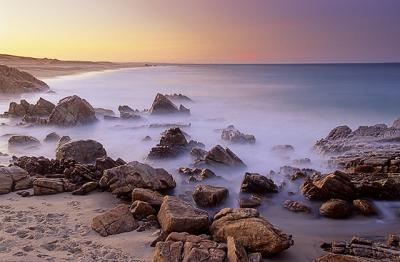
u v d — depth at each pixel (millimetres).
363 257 10258
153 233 11086
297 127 31719
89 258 9336
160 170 16094
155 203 12914
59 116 28750
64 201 13742
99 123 30609
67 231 11008
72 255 9461
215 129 29344
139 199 13242
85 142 19234
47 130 28031
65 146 18922
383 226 12977
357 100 50250
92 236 10766
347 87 72562
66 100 29656
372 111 40750
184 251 9203
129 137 26531
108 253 9680
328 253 10609
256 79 108750
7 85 50625
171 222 10852
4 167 15359
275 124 33062
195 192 14609
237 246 9422
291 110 41750
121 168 15188
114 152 22875
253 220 10844
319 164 19797
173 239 9922
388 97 53219
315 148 22797
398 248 10789
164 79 106375
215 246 9469
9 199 13727
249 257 9672
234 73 160125
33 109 31875
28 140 23250
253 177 16047
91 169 16625
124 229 11258
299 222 13250
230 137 24875
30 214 12227
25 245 9867
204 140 25781
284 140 26578
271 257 10344
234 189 16406
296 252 10805
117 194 14344
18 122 30500
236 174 18656
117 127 29422
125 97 55906
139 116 32750
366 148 20578
